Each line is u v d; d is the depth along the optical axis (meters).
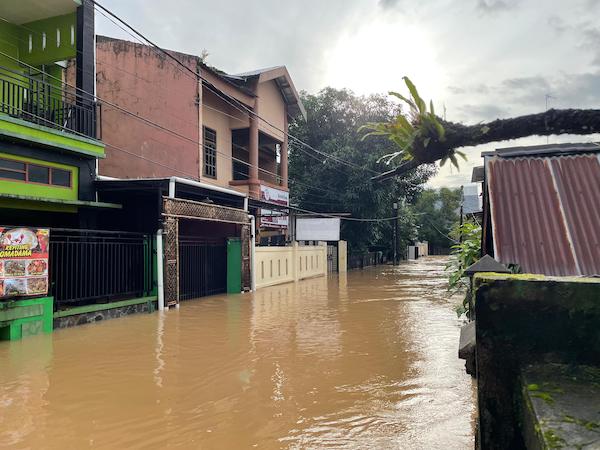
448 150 1.67
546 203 4.42
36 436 4.26
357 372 6.30
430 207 60.84
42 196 10.25
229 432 4.38
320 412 4.88
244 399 5.24
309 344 7.93
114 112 15.30
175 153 15.05
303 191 28.81
